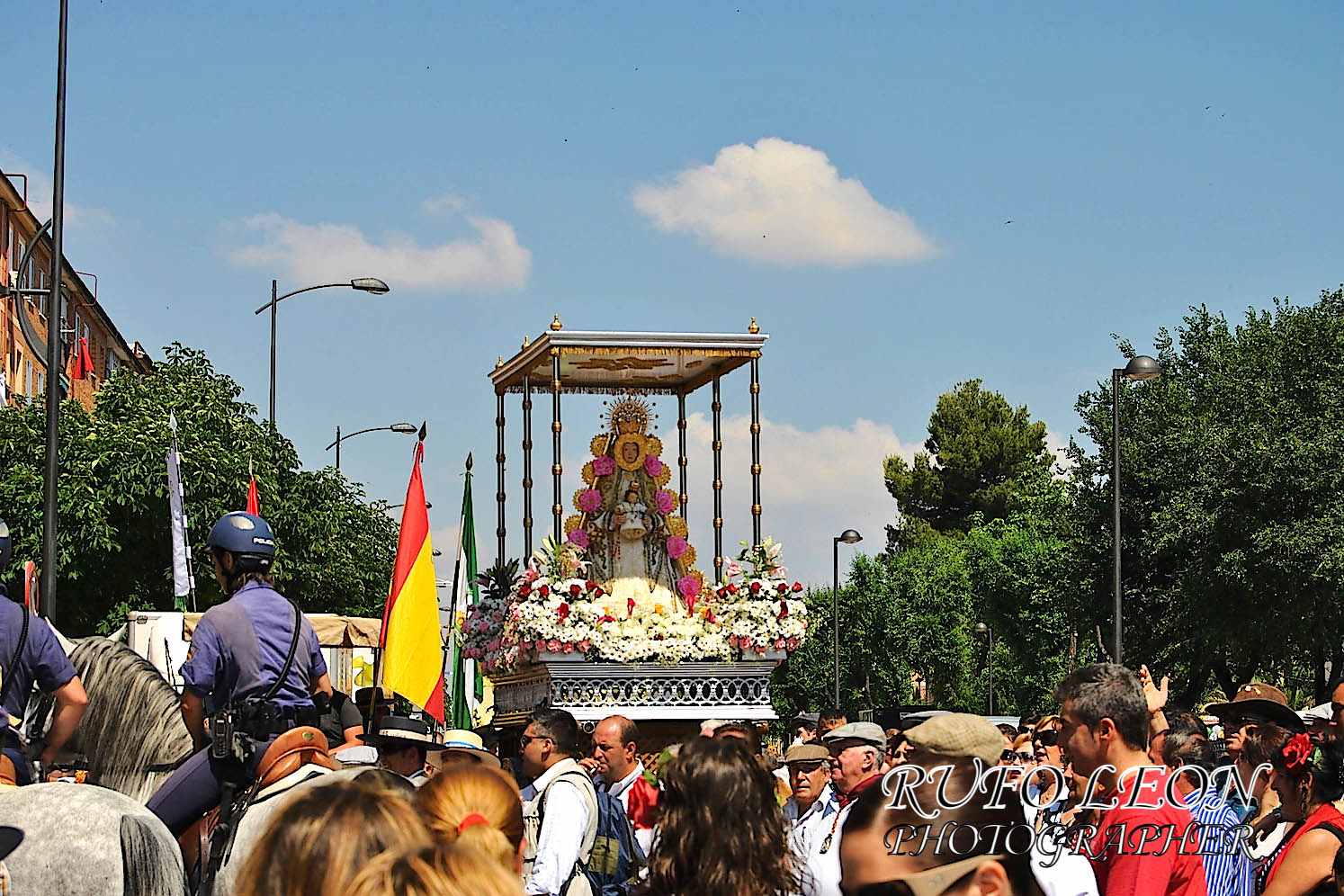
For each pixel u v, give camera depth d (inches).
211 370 1701.5
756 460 760.3
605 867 390.6
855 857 211.6
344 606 1781.5
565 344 740.0
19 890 271.6
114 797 292.0
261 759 339.3
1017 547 2765.7
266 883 159.8
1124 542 2000.5
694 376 831.1
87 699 366.6
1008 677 3043.8
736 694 731.4
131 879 277.6
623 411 757.9
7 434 1529.3
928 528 4242.1
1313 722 472.1
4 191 2231.8
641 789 465.1
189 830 347.9
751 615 730.2
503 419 831.1
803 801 452.1
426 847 145.3
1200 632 1856.5
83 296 2770.7
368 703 852.6
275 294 1685.5
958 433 4306.1
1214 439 1828.2
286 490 1664.6
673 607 741.3
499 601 764.0
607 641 706.8
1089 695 277.1
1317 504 1759.4
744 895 225.9
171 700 378.3
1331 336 1905.8
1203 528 1796.3
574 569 720.3
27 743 363.9
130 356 3275.1
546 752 447.2
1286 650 1835.6
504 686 789.9
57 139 972.6
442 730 663.8
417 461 663.8
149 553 1523.1
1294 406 1859.0
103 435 1509.6
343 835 159.8
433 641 653.9
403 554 655.1
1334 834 310.8
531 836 425.7
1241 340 2034.9
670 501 756.6
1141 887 263.4
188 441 1529.3
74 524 1470.2
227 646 363.9
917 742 235.0
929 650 3120.1
